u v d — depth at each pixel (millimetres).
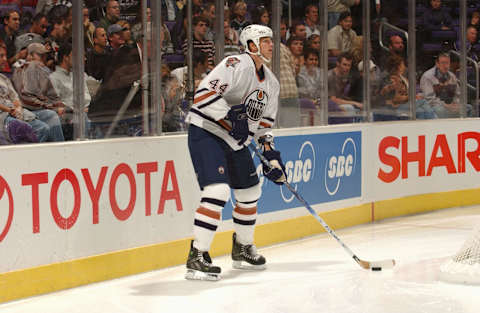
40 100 16938
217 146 17609
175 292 16266
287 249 21406
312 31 24266
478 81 30203
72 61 17594
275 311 14352
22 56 16531
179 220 19719
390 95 27484
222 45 21438
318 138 24203
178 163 19641
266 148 18422
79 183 16984
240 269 18797
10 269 15609
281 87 23281
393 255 20078
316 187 24172
